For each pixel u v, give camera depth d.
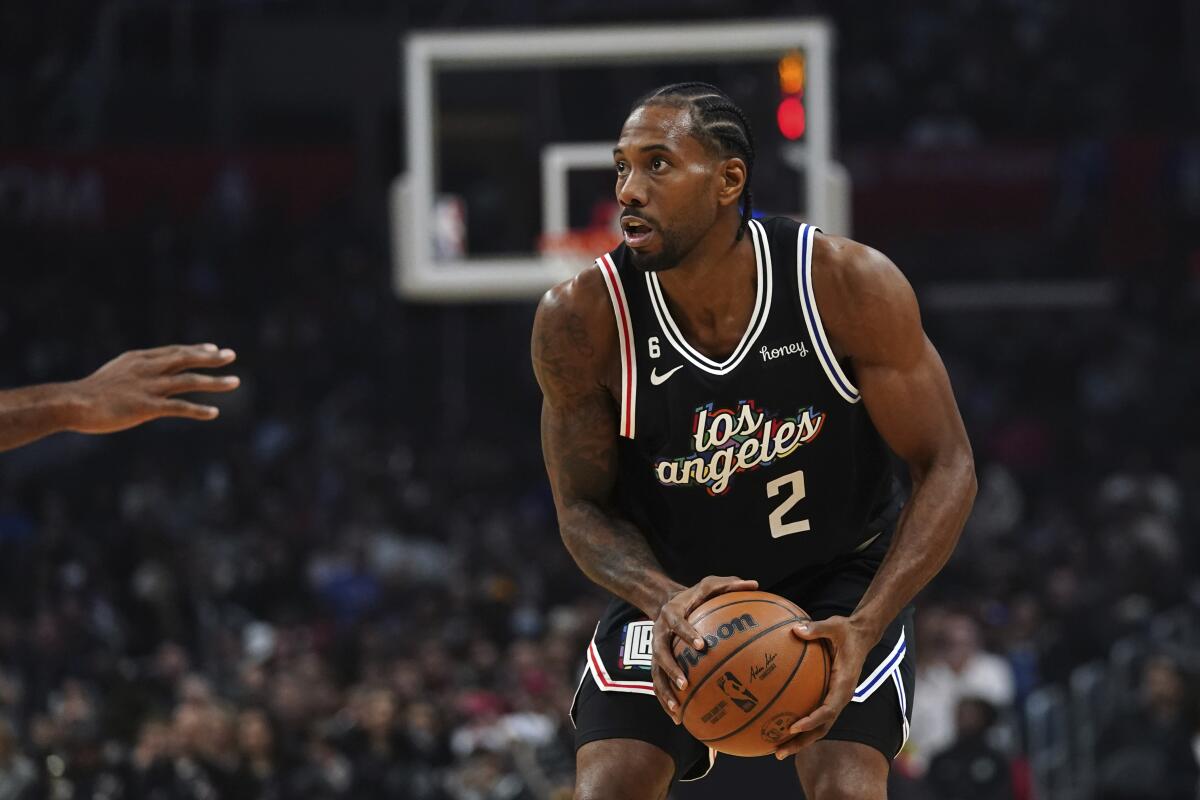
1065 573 18.59
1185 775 13.49
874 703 5.11
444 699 14.42
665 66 14.32
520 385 25.91
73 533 18.89
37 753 12.07
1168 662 13.97
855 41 30.08
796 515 5.13
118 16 27.03
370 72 27.56
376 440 23.97
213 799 12.09
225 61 27.38
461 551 20.16
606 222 14.13
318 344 25.73
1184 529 21.88
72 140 26.44
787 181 13.33
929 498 4.97
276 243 26.23
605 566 5.05
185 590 17.59
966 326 28.53
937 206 26.39
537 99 14.25
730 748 4.75
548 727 13.44
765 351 4.93
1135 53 30.12
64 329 25.16
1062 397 27.55
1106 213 27.09
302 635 16.38
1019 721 15.98
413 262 13.98
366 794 12.88
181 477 21.77
